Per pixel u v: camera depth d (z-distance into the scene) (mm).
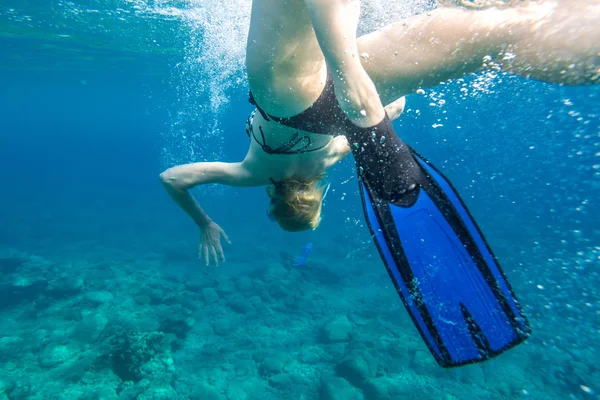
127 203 31359
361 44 1946
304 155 2170
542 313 10531
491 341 1737
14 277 13055
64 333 9133
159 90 38344
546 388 7895
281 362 8586
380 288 13547
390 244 1705
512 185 37375
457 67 1907
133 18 13422
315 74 1838
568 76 1838
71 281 11648
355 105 1574
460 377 8195
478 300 1774
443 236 1768
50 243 18906
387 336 9703
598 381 7828
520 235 18938
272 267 14469
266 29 1746
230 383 7852
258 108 2047
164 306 11039
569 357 8711
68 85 35906
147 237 20406
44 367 7727
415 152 1882
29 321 9922
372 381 7543
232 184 2600
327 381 7625
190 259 16000
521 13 1756
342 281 13992
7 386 7062
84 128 159500
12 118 107312
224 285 12719
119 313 10289
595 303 10562
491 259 1805
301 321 10727
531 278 12977
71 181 46812
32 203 30719
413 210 1743
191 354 8859
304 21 1661
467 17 1801
